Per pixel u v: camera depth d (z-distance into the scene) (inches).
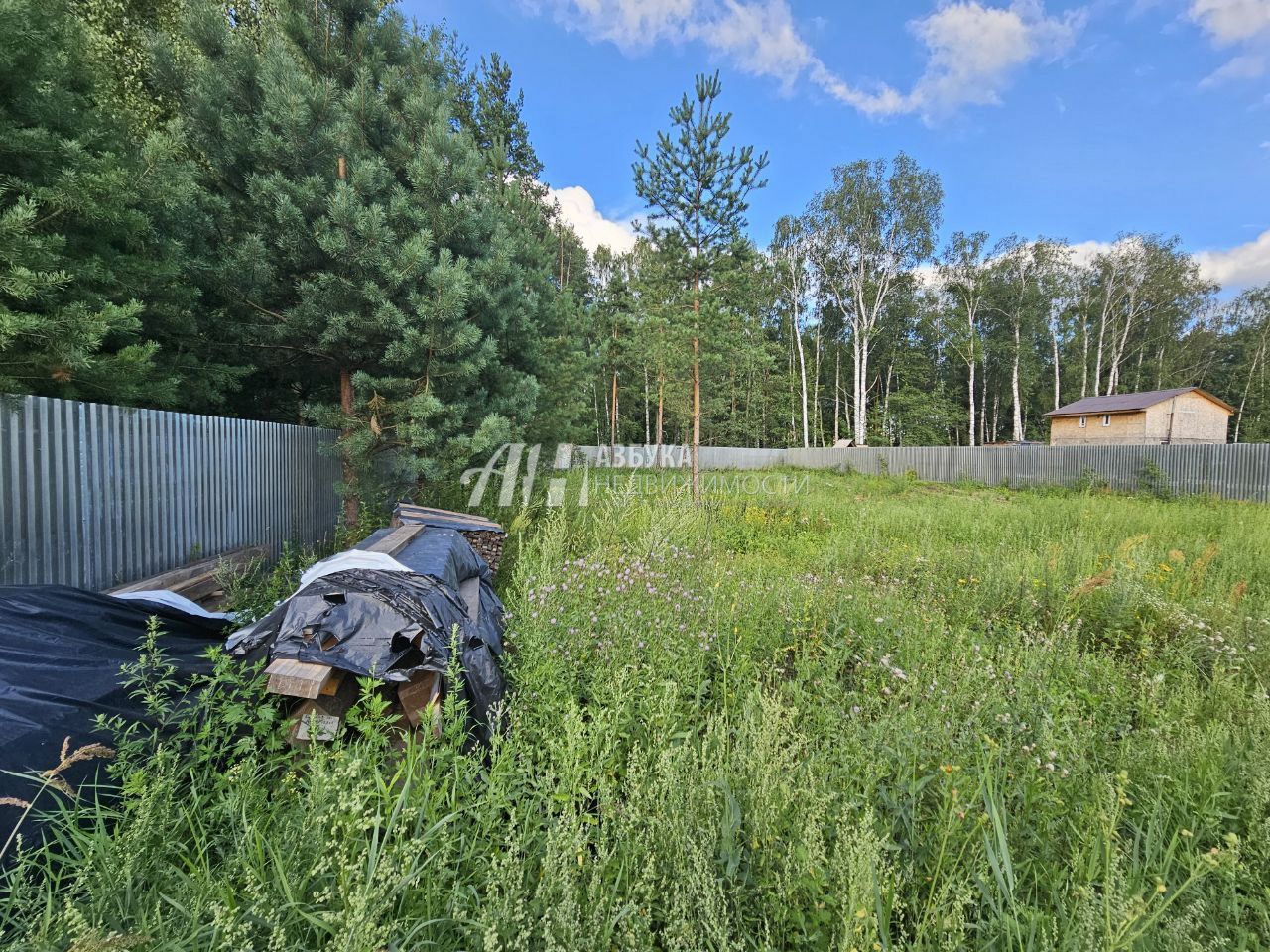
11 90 153.5
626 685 100.1
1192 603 170.2
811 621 148.4
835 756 81.2
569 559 170.9
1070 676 122.6
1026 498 501.4
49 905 47.9
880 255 1106.1
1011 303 1294.3
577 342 447.8
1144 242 1284.4
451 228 256.2
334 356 257.3
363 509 253.1
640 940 54.4
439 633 90.1
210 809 64.2
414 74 269.6
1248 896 62.2
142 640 96.3
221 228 221.0
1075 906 55.7
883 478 703.7
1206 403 906.1
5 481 126.7
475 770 78.5
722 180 358.3
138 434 163.2
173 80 218.2
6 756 61.7
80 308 149.9
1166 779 80.2
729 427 1205.1
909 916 62.3
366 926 46.8
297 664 79.5
